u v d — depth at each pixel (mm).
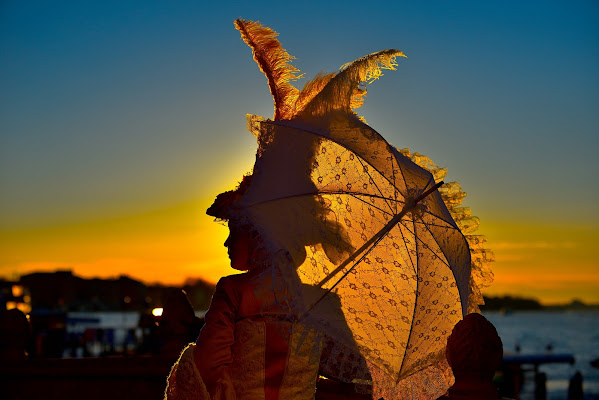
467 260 2121
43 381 3543
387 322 2188
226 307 2086
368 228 2152
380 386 2477
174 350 3611
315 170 2086
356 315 2182
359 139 2020
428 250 2098
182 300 3674
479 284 2387
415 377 2447
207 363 2037
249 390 2068
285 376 2096
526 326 99750
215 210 2225
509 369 10984
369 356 2176
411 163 2053
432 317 2182
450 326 2207
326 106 2021
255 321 2090
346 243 2143
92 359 3533
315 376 2205
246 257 2225
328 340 2465
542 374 11898
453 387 2090
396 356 2197
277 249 1990
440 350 2254
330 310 2156
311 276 2158
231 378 2078
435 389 2420
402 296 2168
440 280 2129
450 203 2416
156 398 3482
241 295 2100
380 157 2031
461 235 2080
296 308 2066
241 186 2260
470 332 2049
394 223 2064
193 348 2104
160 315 3652
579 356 40812
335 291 2182
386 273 2170
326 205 2117
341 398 2666
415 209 2014
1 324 4094
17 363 3549
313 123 2049
